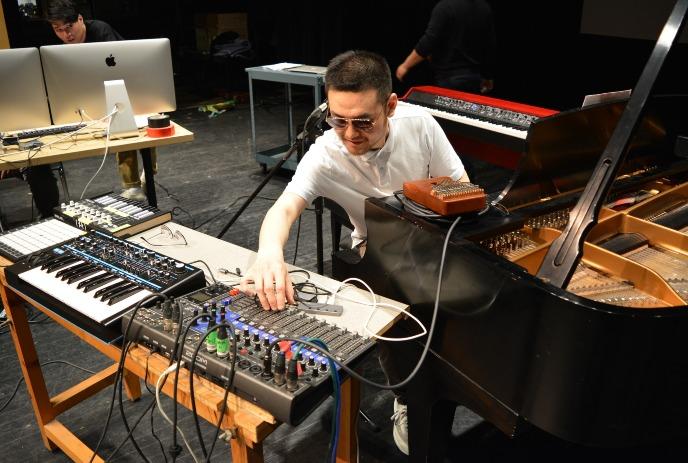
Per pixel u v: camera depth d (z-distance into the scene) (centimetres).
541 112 356
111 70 318
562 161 182
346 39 849
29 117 308
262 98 819
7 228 397
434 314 140
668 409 136
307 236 388
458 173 212
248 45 835
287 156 232
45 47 299
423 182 163
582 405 131
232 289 160
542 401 135
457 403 168
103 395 244
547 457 214
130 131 320
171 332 140
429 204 155
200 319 144
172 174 512
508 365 139
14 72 295
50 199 362
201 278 165
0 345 277
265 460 210
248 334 138
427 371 166
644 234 189
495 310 139
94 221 202
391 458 211
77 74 310
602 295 158
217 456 212
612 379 128
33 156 285
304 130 223
